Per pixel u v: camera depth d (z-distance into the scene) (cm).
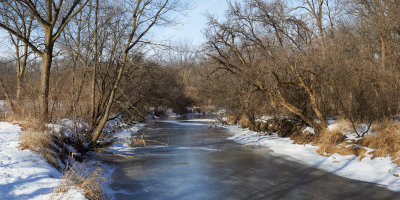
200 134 2509
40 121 1165
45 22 1216
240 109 2298
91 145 1369
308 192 911
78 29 1658
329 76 1541
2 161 783
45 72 1256
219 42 1758
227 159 1435
